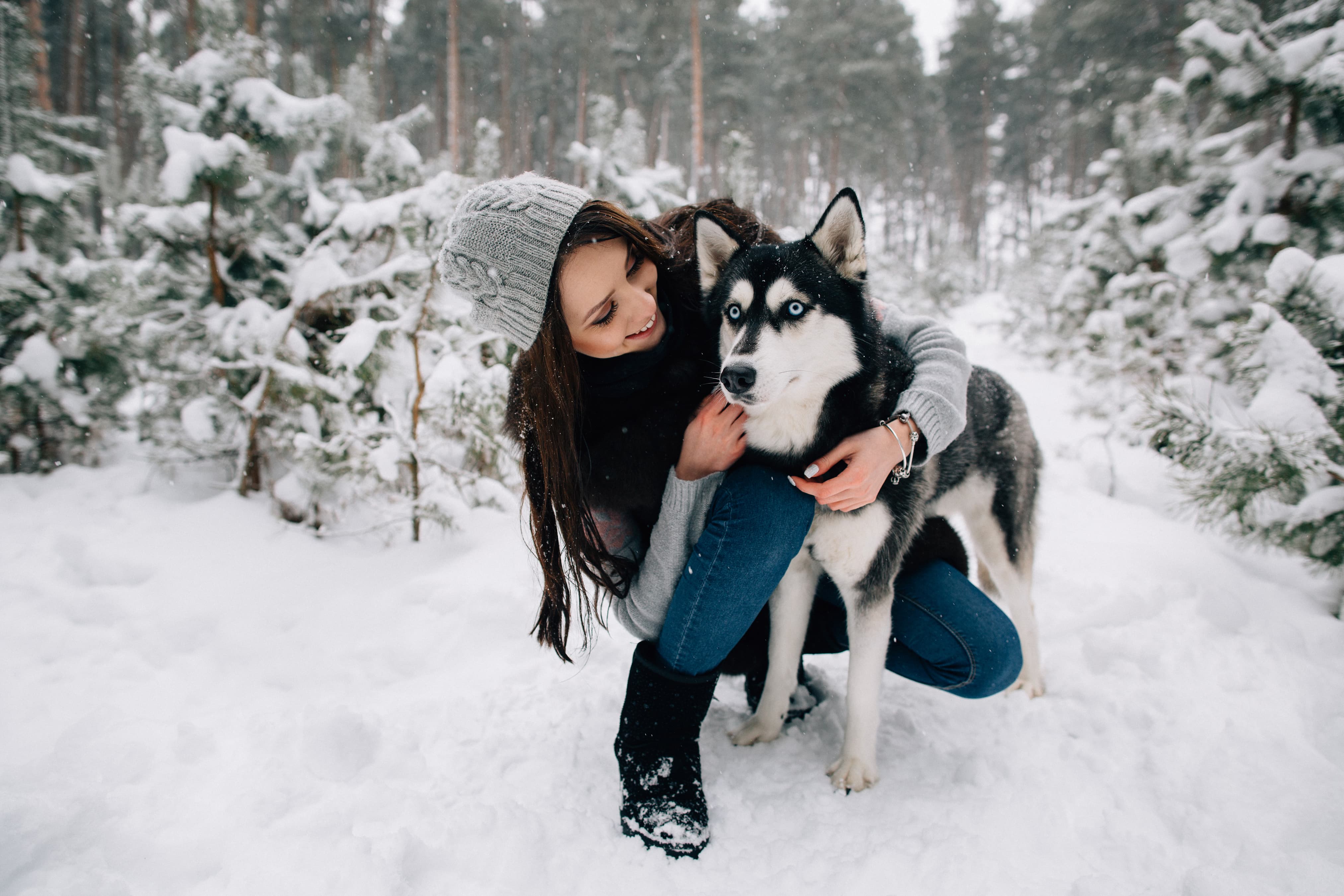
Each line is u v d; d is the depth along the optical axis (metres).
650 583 1.57
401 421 3.25
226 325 3.46
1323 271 2.69
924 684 1.94
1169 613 2.54
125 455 4.32
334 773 1.72
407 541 3.28
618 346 1.41
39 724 1.92
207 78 3.44
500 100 20.98
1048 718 1.99
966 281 17.30
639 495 1.55
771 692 1.88
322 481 3.21
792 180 25.27
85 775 1.68
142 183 6.93
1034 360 8.14
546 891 1.38
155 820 1.53
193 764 1.75
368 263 3.76
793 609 1.83
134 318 3.60
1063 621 2.57
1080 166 23.62
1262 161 4.27
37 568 2.83
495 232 1.32
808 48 22.61
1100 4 12.27
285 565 2.96
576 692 2.10
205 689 2.14
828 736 1.94
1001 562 2.27
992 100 29.20
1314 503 2.43
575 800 1.64
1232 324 3.04
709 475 1.55
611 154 4.89
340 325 3.68
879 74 22.03
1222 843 1.45
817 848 1.49
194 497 3.66
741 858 1.47
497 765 1.76
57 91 11.74
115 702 2.04
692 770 1.57
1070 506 3.83
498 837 1.49
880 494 1.62
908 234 34.50
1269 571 2.86
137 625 2.44
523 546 3.07
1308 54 3.87
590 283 1.33
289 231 3.86
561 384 1.36
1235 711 1.93
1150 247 5.25
